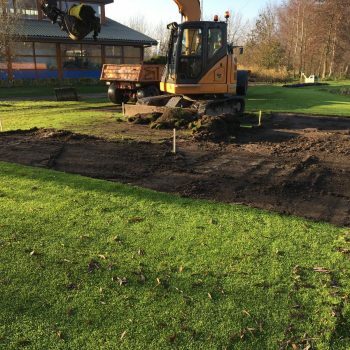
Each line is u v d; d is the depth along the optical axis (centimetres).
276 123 1201
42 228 410
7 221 425
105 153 743
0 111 1361
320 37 4875
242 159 725
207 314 282
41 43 2514
